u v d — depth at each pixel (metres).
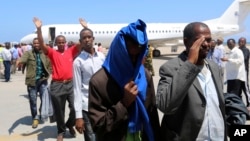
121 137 2.16
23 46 22.45
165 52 48.56
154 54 36.41
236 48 8.07
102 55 4.21
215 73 2.43
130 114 2.15
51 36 35.25
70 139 6.01
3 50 15.76
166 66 2.34
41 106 6.50
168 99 2.16
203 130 2.30
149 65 9.64
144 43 2.02
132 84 2.05
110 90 2.13
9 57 15.86
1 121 7.55
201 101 2.28
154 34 38.31
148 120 2.20
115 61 2.11
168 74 2.30
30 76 6.86
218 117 2.35
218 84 2.41
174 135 2.31
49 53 5.60
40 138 6.16
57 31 35.31
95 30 36.66
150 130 2.23
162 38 36.66
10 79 16.94
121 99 2.13
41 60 6.75
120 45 2.04
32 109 6.98
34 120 6.99
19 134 6.45
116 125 2.09
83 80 4.07
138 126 2.19
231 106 2.58
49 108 6.34
